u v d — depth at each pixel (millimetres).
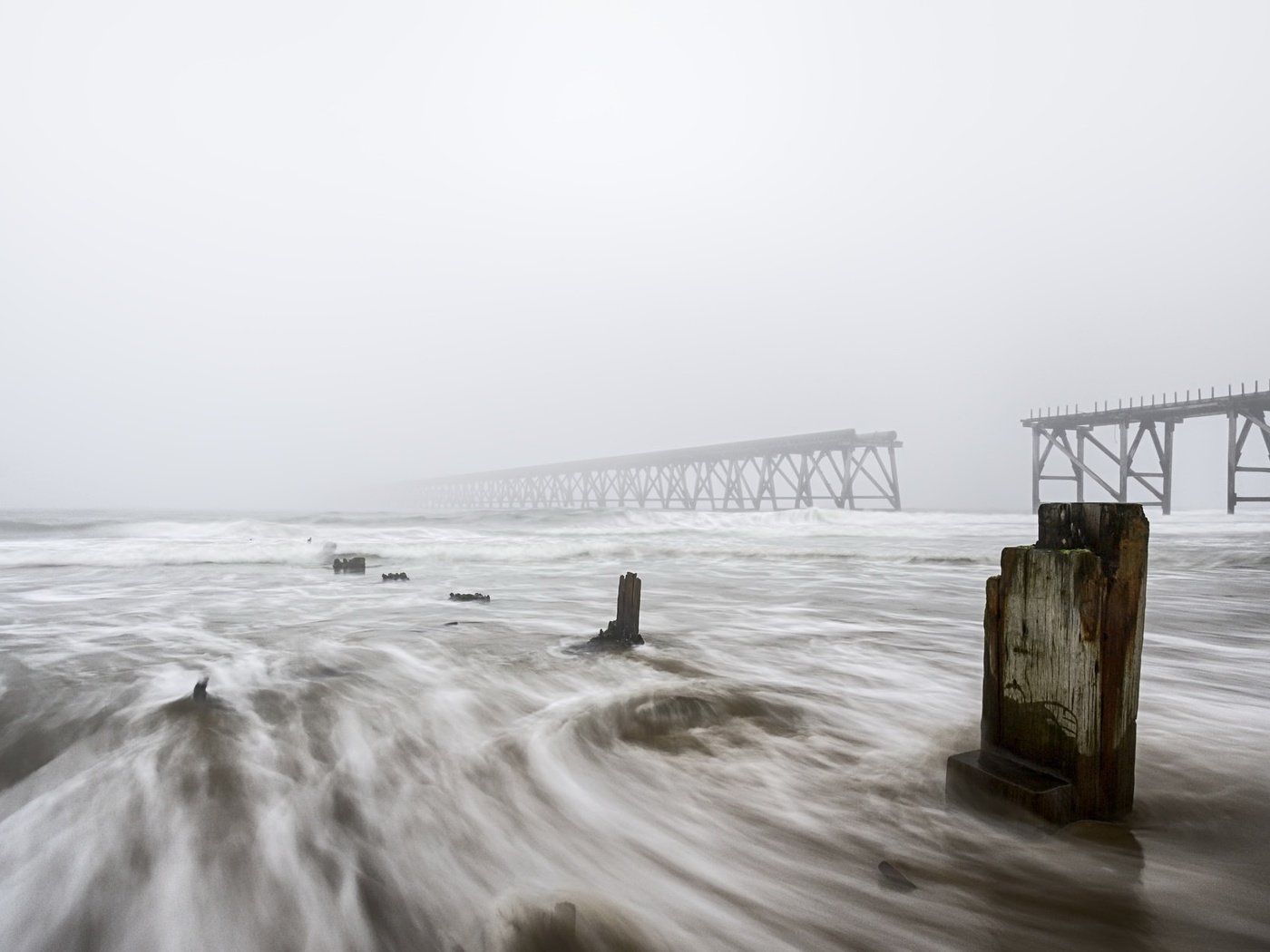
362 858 1951
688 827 2184
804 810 2293
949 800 2289
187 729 2877
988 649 2344
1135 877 1848
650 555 12945
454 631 5188
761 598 7375
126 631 5125
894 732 3068
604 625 5582
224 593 7520
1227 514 25312
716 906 1758
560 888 1827
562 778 2531
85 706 3154
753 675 4004
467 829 2145
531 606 6695
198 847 1969
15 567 10227
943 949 1568
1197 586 8086
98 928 1629
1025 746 2205
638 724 3107
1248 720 3205
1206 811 2197
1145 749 2793
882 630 5484
